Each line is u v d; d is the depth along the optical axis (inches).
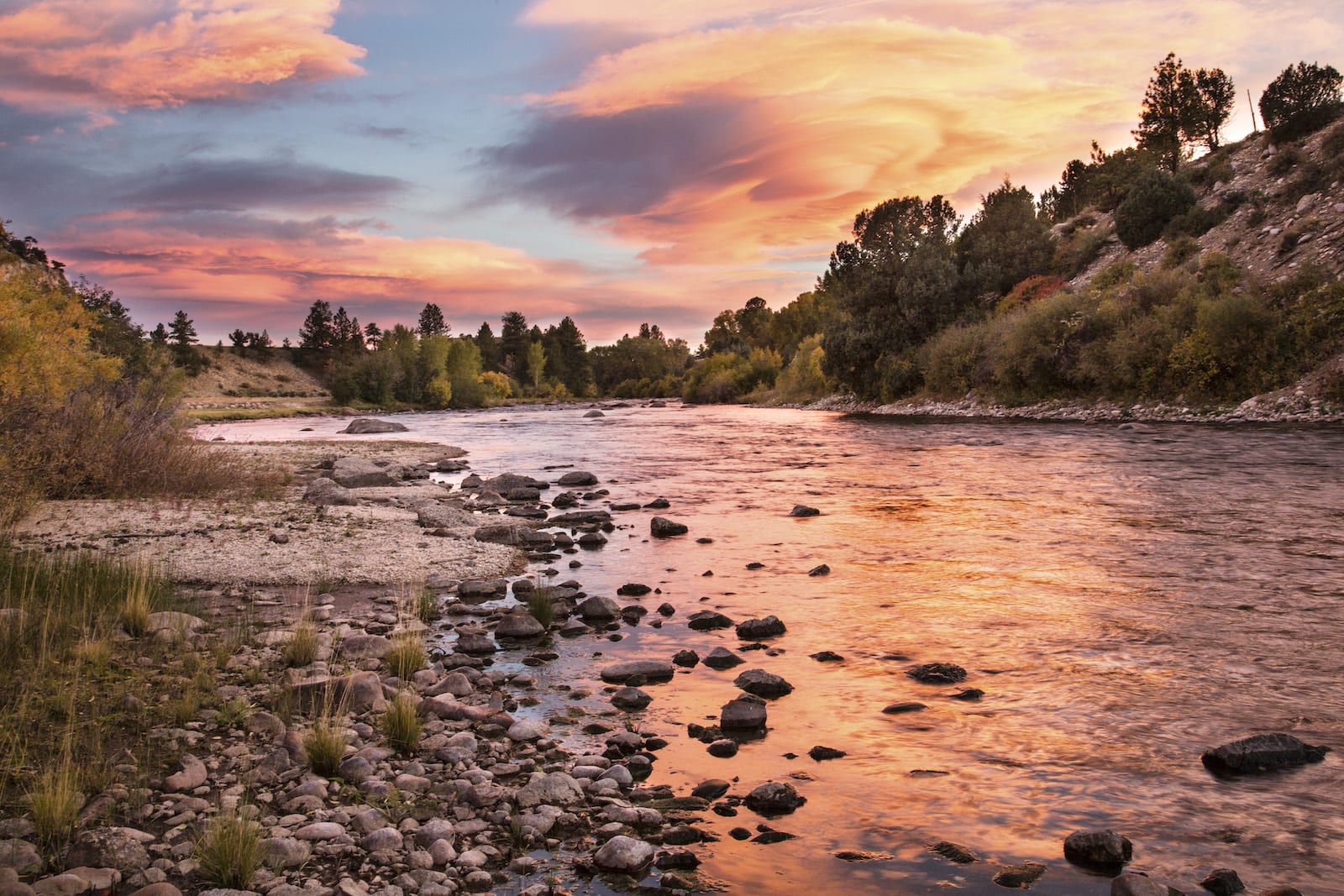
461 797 212.4
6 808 189.6
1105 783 215.2
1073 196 3378.4
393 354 4650.6
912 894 167.6
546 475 1063.0
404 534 599.2
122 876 166.2
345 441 1723.7
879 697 285.4
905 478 920.9
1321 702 264.4
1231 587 410.0
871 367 2755.9
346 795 209.8
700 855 184.9
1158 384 1681.8
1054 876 172.7
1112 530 570.6
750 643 351.9
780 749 245.0
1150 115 2765.7
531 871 179.2
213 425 2637.8
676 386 6122.1
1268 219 1908.2
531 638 366.3
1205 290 1700.3
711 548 565.6
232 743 237.8
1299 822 191.6
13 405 668.1
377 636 352.5
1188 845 183.3
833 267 3459.6
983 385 2213.3
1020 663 314.5
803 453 1278.3
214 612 392.5
